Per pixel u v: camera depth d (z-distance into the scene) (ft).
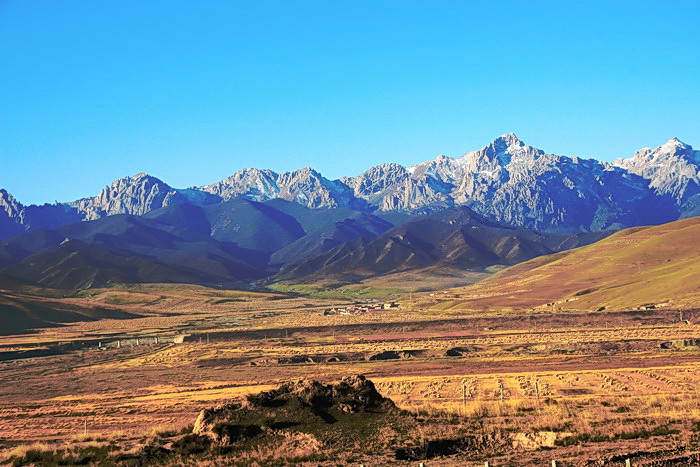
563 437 166.61
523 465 144.05
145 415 313.53
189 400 358.23
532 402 225.56
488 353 558.97
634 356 471.21
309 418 183.21
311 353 598.75
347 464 152.05
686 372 368.07
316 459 156.25
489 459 151.64
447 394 327.47
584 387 333.83
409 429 178.91
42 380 541.34
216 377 496.64
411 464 150.30
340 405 190.49
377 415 189.06
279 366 544.21
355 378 202.08
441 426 183.32
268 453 162.40
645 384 330.13
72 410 346.74
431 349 586.04
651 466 136.98
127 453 176.14
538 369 437.58
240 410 186.39
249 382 450.30
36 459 182.70
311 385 195.83
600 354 501.15
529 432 173.68
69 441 217.15
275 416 183.21
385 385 380.78
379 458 155.74
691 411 192.75
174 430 212.02
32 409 362.12
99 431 266.77
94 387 484.74
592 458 144.87
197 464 159.53
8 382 537.24
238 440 174.19
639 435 165.17
